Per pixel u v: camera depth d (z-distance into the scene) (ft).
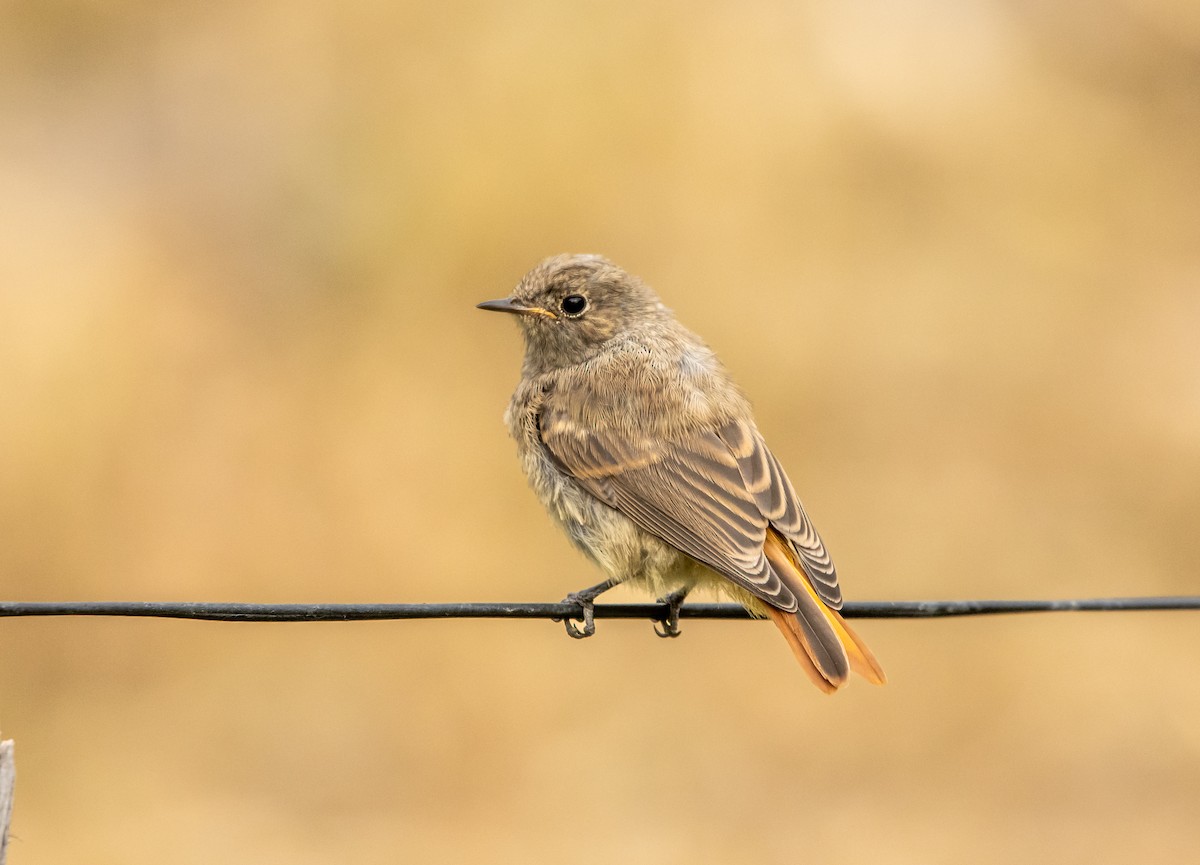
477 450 46.68
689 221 49.44
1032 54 54.24
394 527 45.70
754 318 48.83
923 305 49.90
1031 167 52.60
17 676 43.73
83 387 46.26
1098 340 51.01
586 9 50.93
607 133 49.85
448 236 49.24
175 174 52.08
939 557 47.37
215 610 23.21
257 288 50.08
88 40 54.19
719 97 50.57
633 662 44.50
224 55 53.67
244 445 47.11
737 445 28.63
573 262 31.14
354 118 51.42
